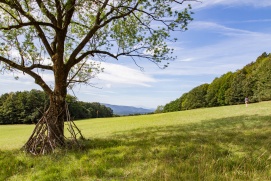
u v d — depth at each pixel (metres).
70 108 94.75
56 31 13.74
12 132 45.62
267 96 67.12
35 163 10.49
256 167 7.96
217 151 10.16
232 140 12.16
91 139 17.31
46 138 13.26
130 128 26.91
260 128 15.95
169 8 13.86
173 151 10.79
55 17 14.80
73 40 17.23
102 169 8.85
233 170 7.89
